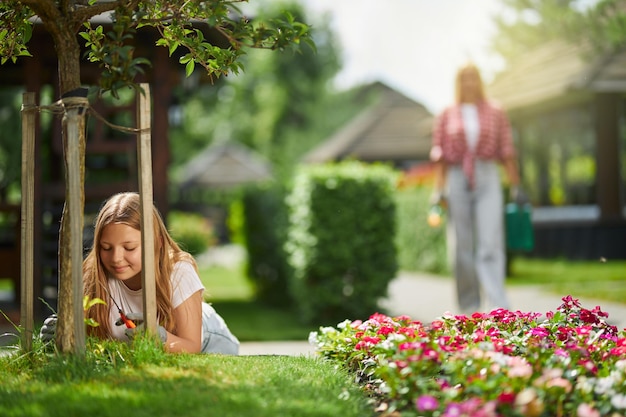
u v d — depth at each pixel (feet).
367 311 32.55
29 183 12.93
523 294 37.73
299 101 159.02
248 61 156.15
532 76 60.18
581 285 40.40
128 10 11.72
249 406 9.77
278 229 40.34
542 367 10.84
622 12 37.76
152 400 9.86
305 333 28.14
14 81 41.24
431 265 57.67
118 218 13.17
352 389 11.63
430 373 11.00
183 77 36.86
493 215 28.43
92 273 13.74
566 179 58.18
